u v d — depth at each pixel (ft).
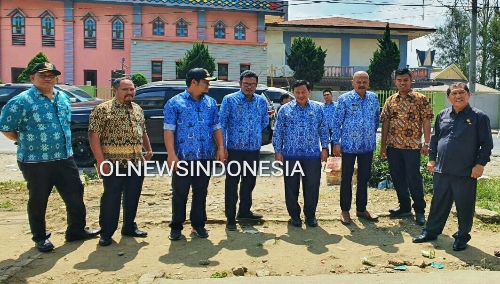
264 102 18.24
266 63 88.79
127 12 84.74
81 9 84.23
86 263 14.08
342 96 18.34
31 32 83.97
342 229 17.58
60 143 15.19
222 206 20.98
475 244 15.88
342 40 100.12
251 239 16.39
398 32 100.27
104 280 12.84
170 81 32.50
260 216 18.61
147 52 84.33
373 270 13.62
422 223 18.15
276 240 16.25
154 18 84.84
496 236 16.72
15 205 20.90
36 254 14.83
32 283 12.66
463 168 14.96
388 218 19.03
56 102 15.21
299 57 82.28
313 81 83.41
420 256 14.76
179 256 14.70
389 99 18.90
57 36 84.38
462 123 15.10
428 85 98.48
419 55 117.19
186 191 16.16
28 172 14.73
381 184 24.62
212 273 13.33
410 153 18.24
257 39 88.63
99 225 17.15
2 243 15.88
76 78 85.40
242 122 17.60
